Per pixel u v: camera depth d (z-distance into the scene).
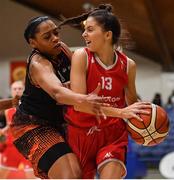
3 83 16.88
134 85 3.86
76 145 3.82
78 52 3.66
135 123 3.65
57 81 3.44
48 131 3.74
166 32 14.20
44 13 16.44
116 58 3.74
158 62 16.19
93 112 3.23
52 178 3.60
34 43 3.79
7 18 16.81
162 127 3.67
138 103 3.67
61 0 14.38
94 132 3.76
